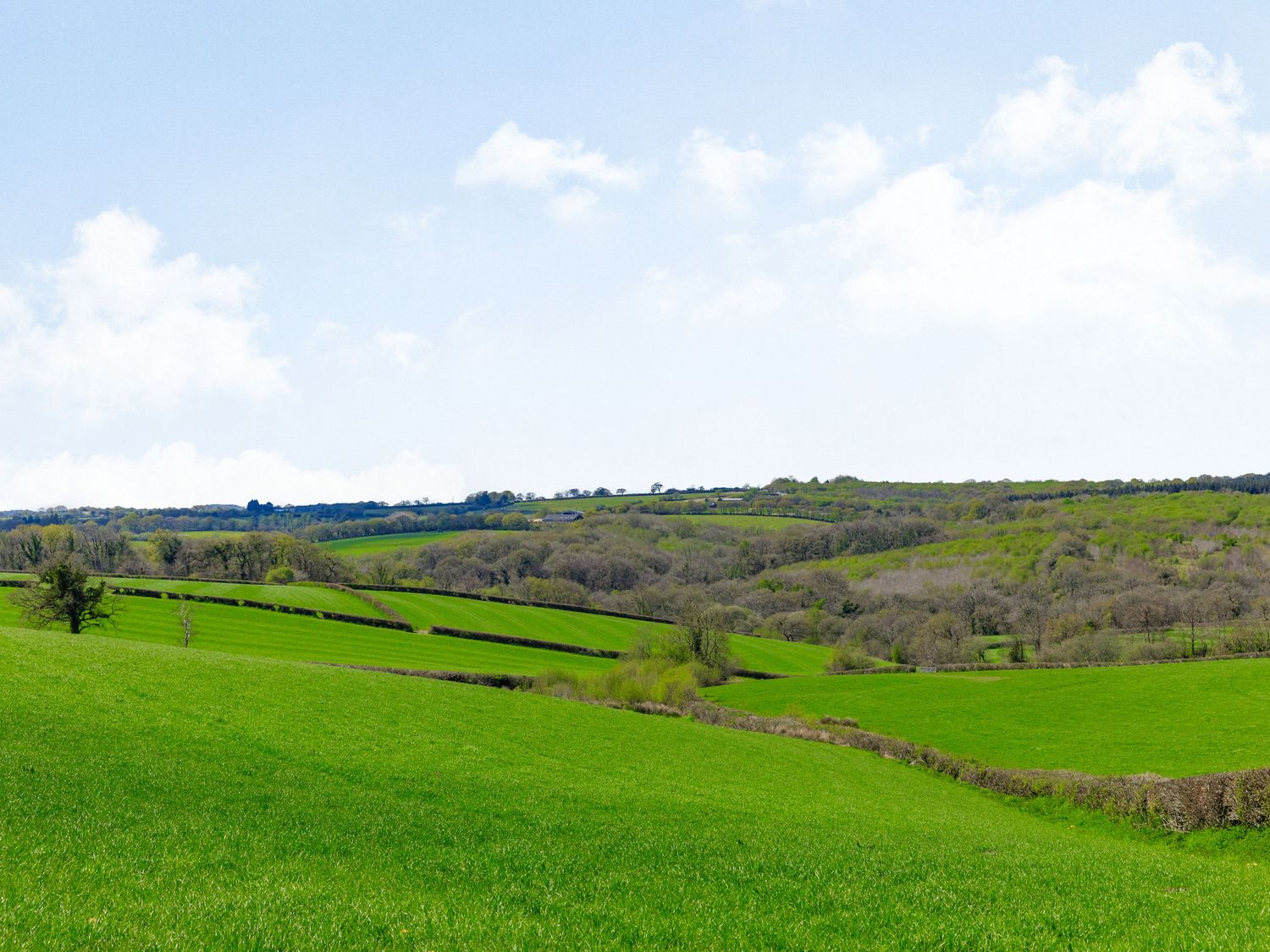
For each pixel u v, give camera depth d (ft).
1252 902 66.90
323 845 72.64
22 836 61.87
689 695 275.18
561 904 59.62
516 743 142.82
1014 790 169.17
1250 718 211.82
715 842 89.45
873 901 64.18
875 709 277.64
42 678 125.49
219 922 47.03
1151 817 135.23
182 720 118.52
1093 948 51.90
